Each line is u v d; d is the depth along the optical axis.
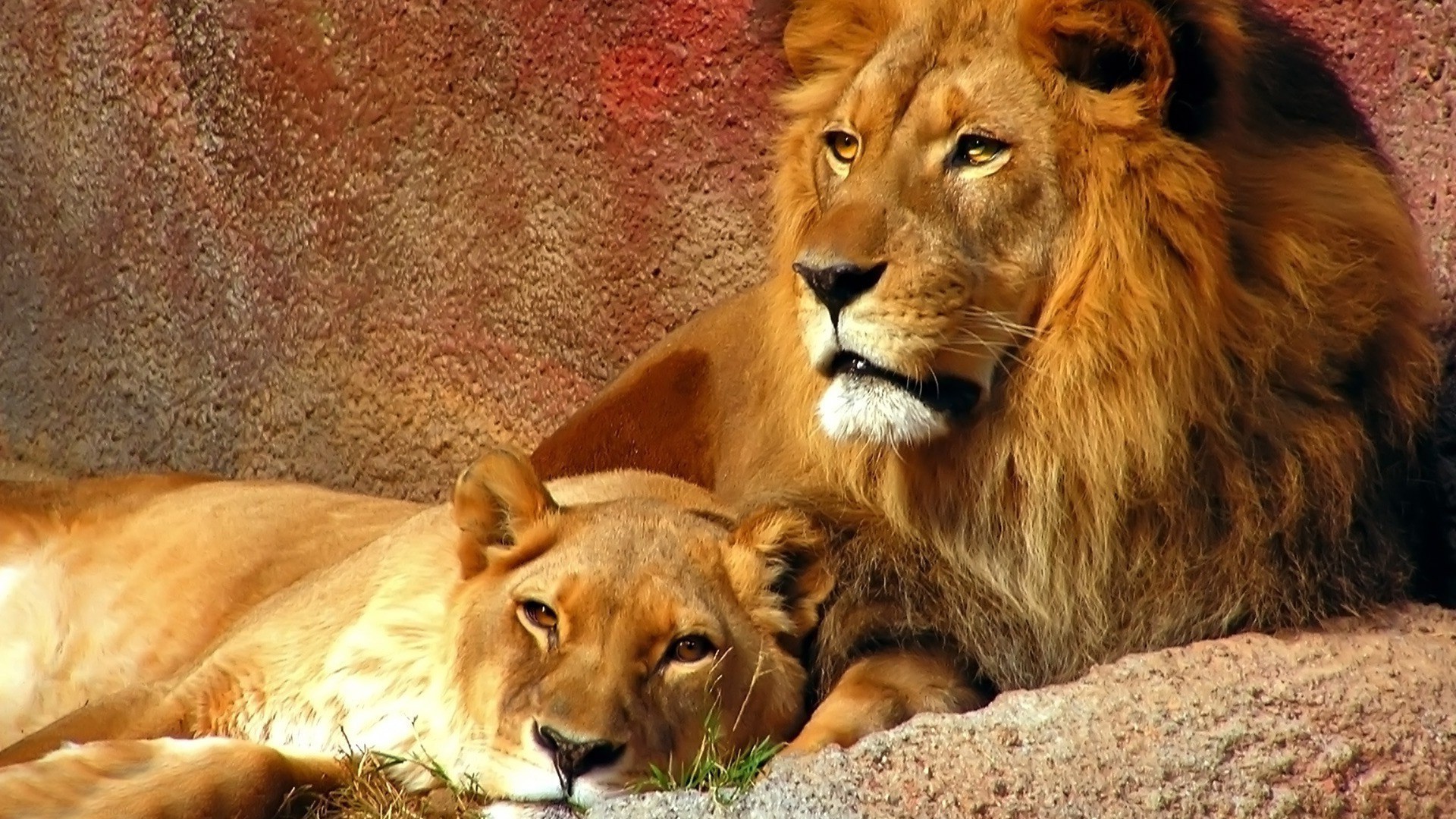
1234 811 6.49
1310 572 7.75
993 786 6.44
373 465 12.69
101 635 10.06
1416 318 8.17
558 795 6.73
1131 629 7.74
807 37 8.45
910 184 7.38
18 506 10.34
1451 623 7.84
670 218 11.69
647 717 6.92
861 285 7.19
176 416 13.22
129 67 12.98
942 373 7.35
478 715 7.27
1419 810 6.67
